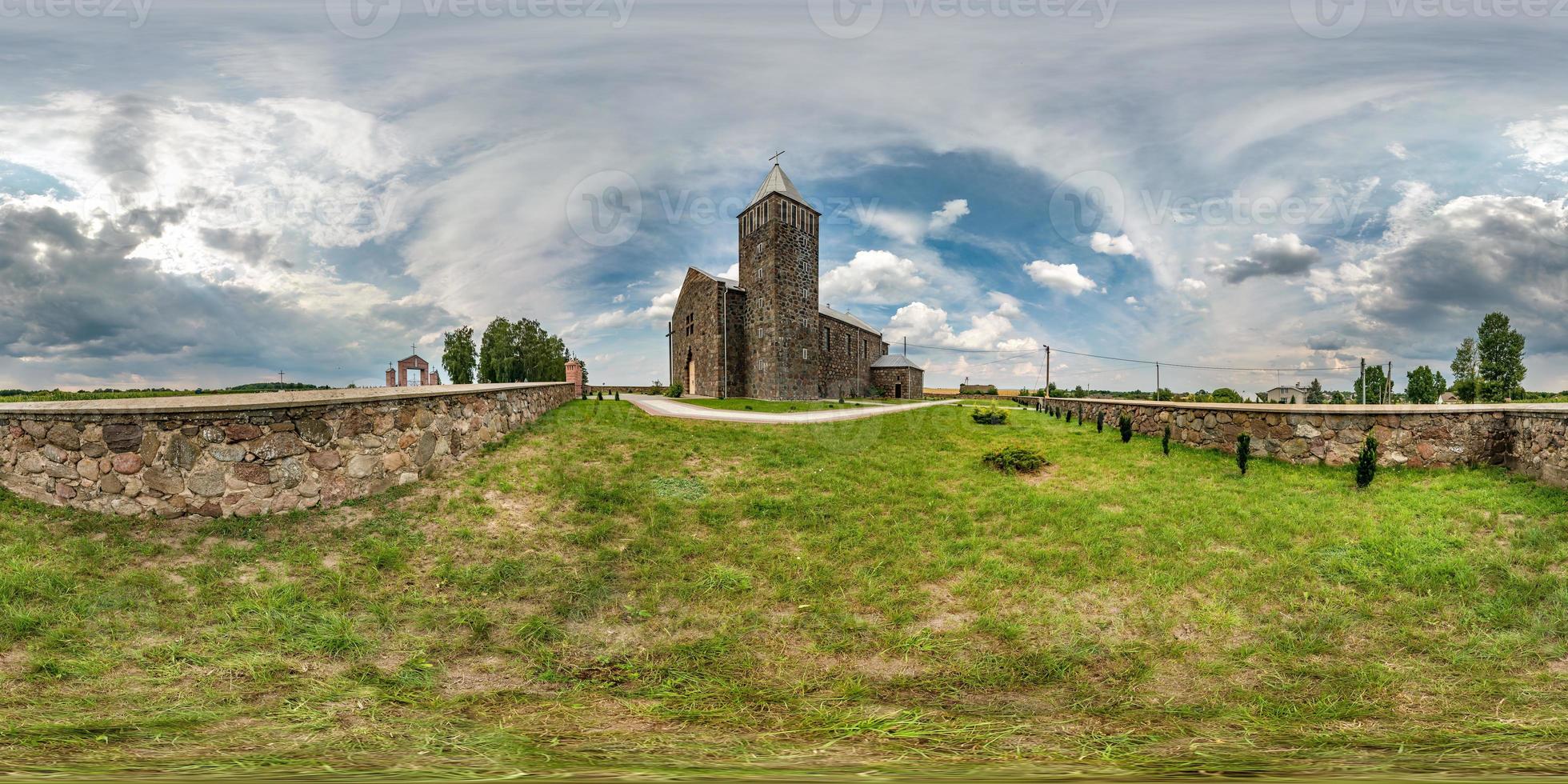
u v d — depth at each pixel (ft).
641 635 16.44
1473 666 14.47
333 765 9.89
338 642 15.24
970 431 50.55
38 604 16.08
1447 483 28.12
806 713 12.59
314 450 23.70
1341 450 32.81
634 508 26.40
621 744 11.05
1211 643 15.92
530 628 16.46
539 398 49.96
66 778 9.00
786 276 111.96
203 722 11.54
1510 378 100.73
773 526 24.91
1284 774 9.64
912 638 16.17
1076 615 17.40
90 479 21.86
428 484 27.76
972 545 22.86
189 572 18.24
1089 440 45.16
